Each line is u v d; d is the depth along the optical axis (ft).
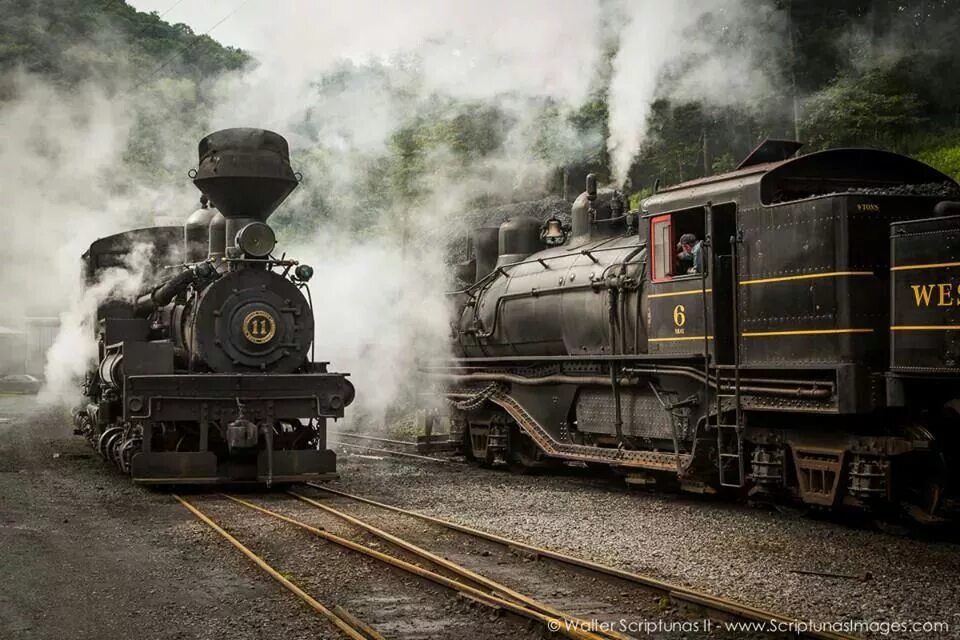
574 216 47.60
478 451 51.52
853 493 30.55
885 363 30.76
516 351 48.85
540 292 45.96
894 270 29.25
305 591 23.48
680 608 21.31
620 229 46.14
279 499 39.22
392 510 35.17
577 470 49.26
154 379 40.27
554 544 28.94
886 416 31.14
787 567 25.55
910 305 28.68
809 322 31.65
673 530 31.19
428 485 43.09
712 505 36.86
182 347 43.93
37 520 32.99
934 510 30.01
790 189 34.60
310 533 30.42
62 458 52.31
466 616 21.25
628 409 40.91
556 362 46.01
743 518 33.60
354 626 20.21
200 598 22.91
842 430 32.19
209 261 45.19
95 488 40.91
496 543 28.60
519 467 49.75
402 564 25.02
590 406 43.19
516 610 20.40
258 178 43.01
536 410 46.62
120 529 31.58
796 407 31.83
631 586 23.25
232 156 43.01
